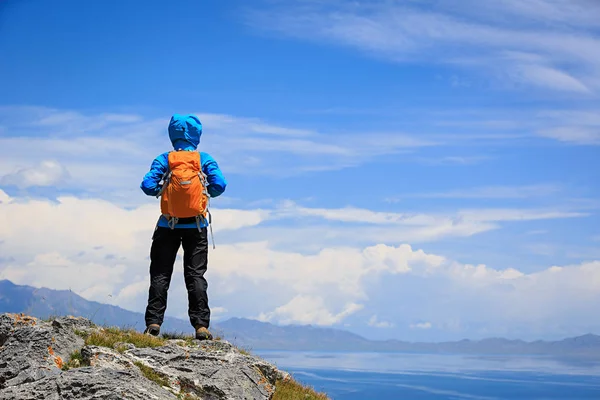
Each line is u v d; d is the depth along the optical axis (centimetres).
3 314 925
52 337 872
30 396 733
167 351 948
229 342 1119
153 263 1080
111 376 779
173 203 1038
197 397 875
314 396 1230
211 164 1080
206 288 1091
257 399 932
